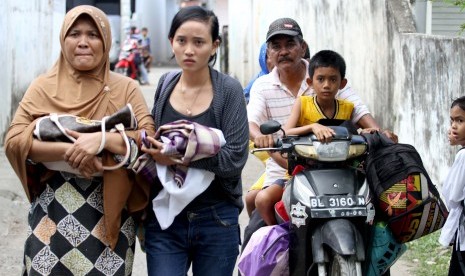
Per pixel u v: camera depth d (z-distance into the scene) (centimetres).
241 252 487
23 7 1299
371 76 1012
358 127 487
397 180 412
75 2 2758
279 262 431
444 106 752
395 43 907
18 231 727
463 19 952
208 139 372
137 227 405
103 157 367
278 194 456
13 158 372
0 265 629
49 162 367
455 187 437
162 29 3897
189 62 388
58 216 371
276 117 502
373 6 992
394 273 604
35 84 380
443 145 753
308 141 425
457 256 449
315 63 459
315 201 406
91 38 372
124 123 371
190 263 413
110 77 386
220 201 396
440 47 763
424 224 417
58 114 369
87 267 370
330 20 1224
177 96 399
